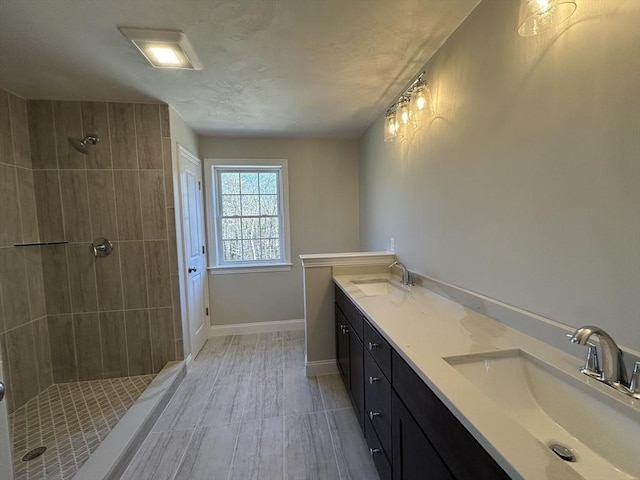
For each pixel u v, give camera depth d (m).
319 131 3.39
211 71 1.97
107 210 2.55
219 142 3.49
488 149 1.38
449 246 1.74
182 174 2.82
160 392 2.23
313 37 1.62
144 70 1.95
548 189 1.08
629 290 0.84
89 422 2.02
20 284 2.29
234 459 1.71
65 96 2.36
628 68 0.82
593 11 0.90
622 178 0.84
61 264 2.52
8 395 2.15
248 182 3.70
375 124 3.00
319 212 3.73
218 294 3.60
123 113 2.50
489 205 1.39
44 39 1.60
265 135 3.50
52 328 2.54
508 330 1.26
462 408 0.76
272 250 3.78
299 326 3.76
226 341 3.44
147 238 2.61
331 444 1.81
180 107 2.60
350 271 2.64
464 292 1.58
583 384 0.83
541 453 0.61
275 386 2.48
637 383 0.75
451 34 1.62
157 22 1.47
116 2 1.33
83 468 1.53
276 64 1.90
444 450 0.85
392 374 1.24
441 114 1.76
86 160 2.49
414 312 1.56
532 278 1.17
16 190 2.28
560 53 1.01
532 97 1.13
